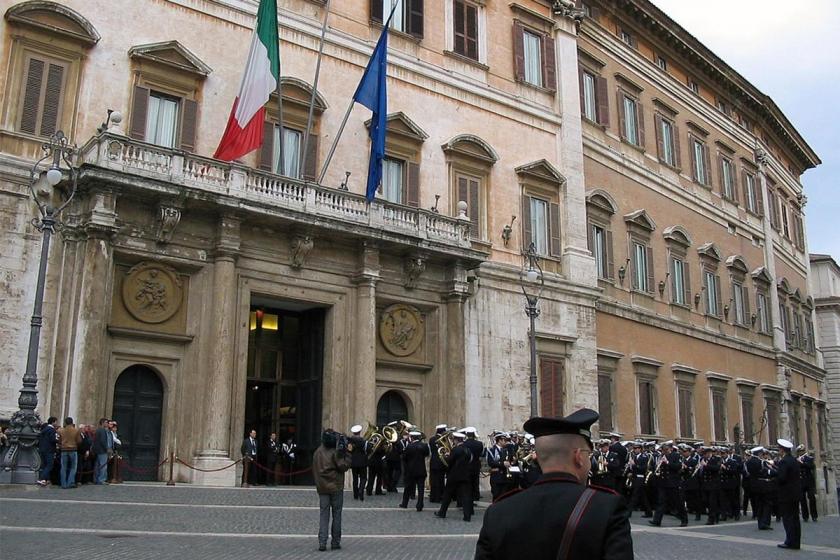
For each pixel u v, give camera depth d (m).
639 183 35.91
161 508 14.84
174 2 22.77
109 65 21.34
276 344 24.62
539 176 30.17
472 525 15.33
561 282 29.70
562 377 29.20
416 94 27.55
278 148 24.17
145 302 20.41
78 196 19.75
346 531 13.76
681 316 36.91
